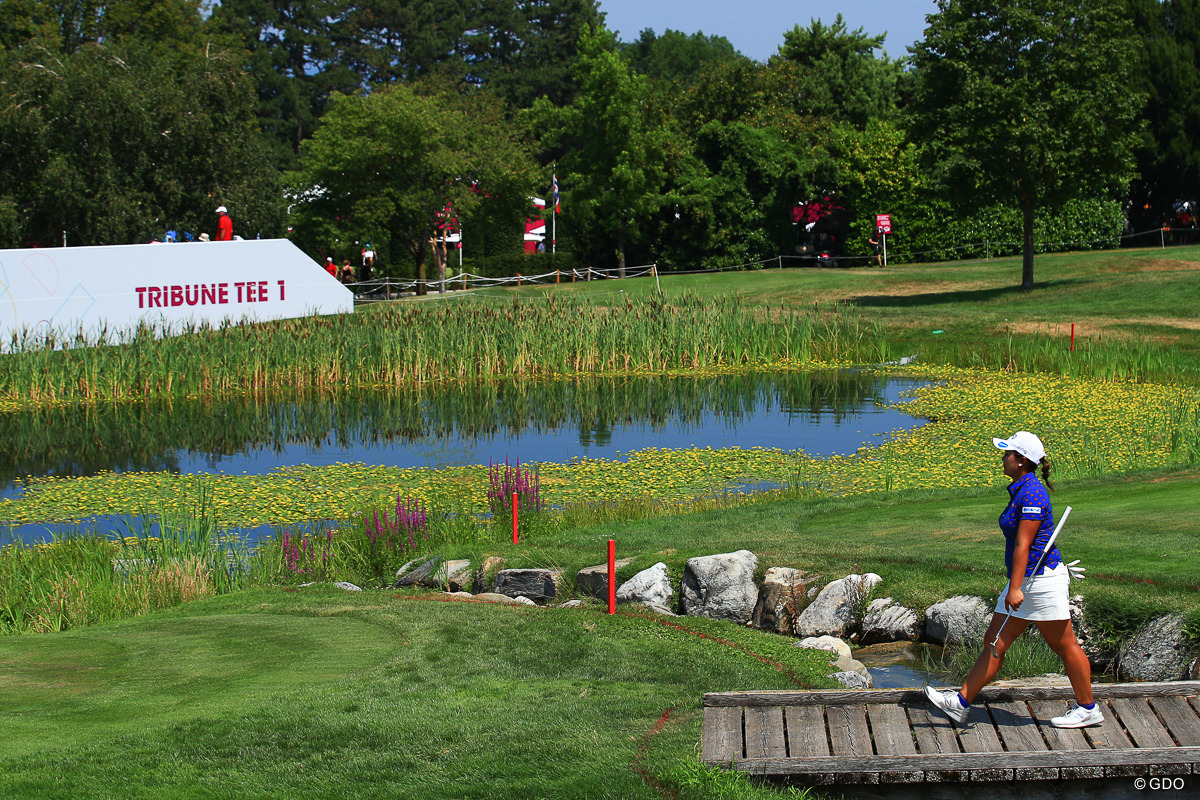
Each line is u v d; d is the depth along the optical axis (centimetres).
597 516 1611
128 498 1909
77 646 938
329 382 3356
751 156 5997
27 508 1848
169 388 3166
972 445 2120
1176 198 5525
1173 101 5216
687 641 940
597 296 4694
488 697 782
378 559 1416
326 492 1923
